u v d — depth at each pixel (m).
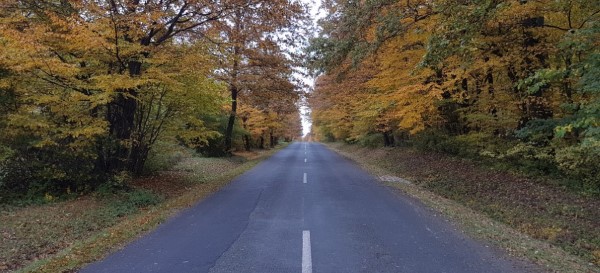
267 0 13.12
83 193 11.48
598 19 10.02
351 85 23.06
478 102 14.34
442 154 19.12
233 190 12.95
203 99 13.70
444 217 8.83
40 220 8.70
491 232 7.56
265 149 50.62
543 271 5.47
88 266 5.71
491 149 13.98
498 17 10.62
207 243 6.82
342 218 8.66
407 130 22.92
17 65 9.27
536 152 12.15
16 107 10.80
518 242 7.04
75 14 10.05
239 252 6.28
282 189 13.05
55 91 10.83
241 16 14.13
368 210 9.55
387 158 24.45
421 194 12.17
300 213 9.20
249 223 8.25
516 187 12.02
